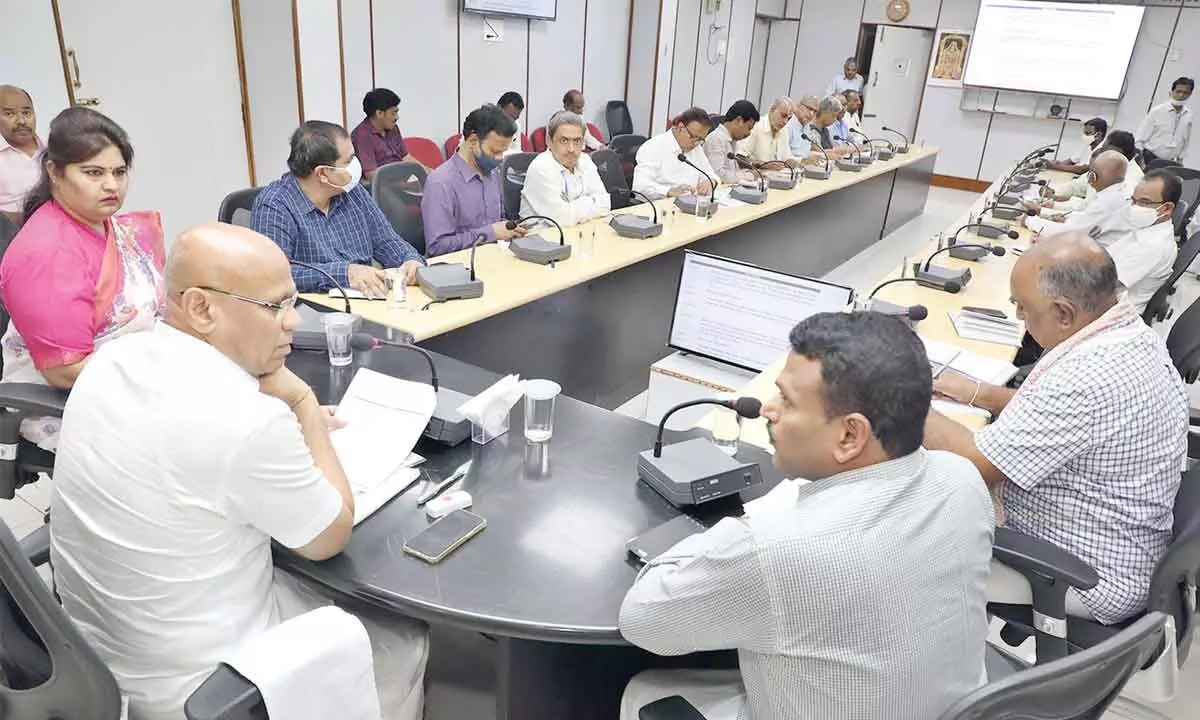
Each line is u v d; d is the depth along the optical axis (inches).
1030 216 166.9
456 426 56.1
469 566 44.6
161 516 39.6
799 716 35.6
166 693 42.6
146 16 154.6
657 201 159.8
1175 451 56.4
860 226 235.5
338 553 45.0
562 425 61.3
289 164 96.0
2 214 77.6
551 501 51.3
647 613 37.7
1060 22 322.3
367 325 82.4
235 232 42.6
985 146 354.6
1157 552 57.1
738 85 370.0
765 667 36.0
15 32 135.9
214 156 174.4
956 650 35.9
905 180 269.1
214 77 170.1
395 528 47.6
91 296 65.7
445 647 55.9
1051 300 57.8
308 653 40.0
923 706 35.1
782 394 36.7
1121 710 72.1
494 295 94.8
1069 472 57.2
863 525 33.7
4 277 63.0
